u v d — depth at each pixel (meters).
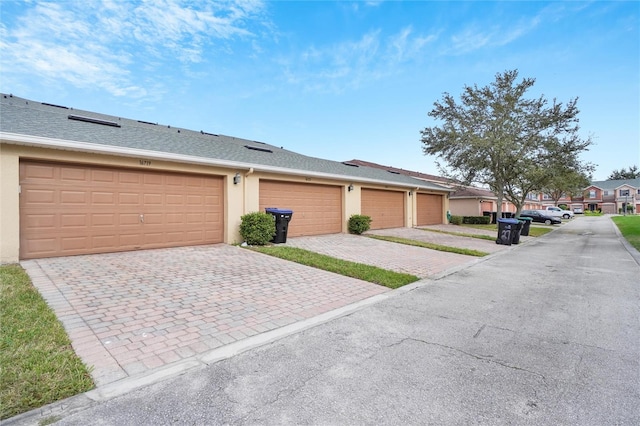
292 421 2.27
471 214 29.34
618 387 2.74
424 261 9.05
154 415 2.31
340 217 14.19
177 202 8.98
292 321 4.34
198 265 7.15
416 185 18.95
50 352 3.12
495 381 2.84
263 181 11.10
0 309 4.08
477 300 5.43
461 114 19.48
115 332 3.75
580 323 4.33
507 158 17.78
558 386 2.76
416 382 2.81
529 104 18.06
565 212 39.88
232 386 2.72
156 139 9.59
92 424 2.20
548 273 7.75
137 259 7.32
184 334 3.79
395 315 4.64
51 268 6.19
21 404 2.35
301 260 7.98
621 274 7.61
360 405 2.47
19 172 6.61
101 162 7.54
